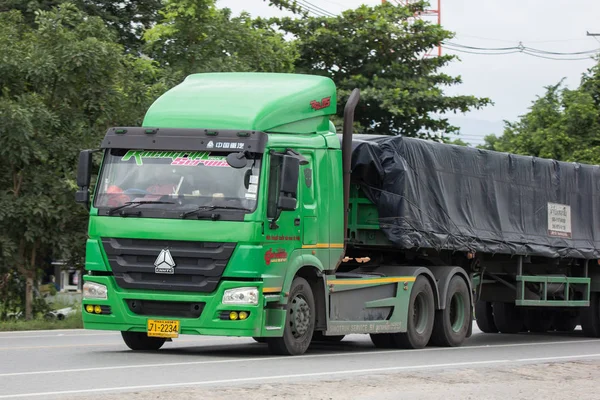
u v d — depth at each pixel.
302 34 50.75
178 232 17.27
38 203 27.72
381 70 49.69
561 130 53.22
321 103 19.89
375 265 22.91
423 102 47.75
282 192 17.42
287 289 18.03
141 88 31.06
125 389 12.63
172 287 17.28
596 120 53.47
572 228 28.55
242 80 19.83
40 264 29.88
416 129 48.84
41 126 28.09
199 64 36.28
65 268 30.92
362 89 48.22
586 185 29.22
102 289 17.67
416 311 22.52
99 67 29.58
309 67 50.38
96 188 18.00
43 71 28.56
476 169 24.89
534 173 27.14
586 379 15.83
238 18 38.28
